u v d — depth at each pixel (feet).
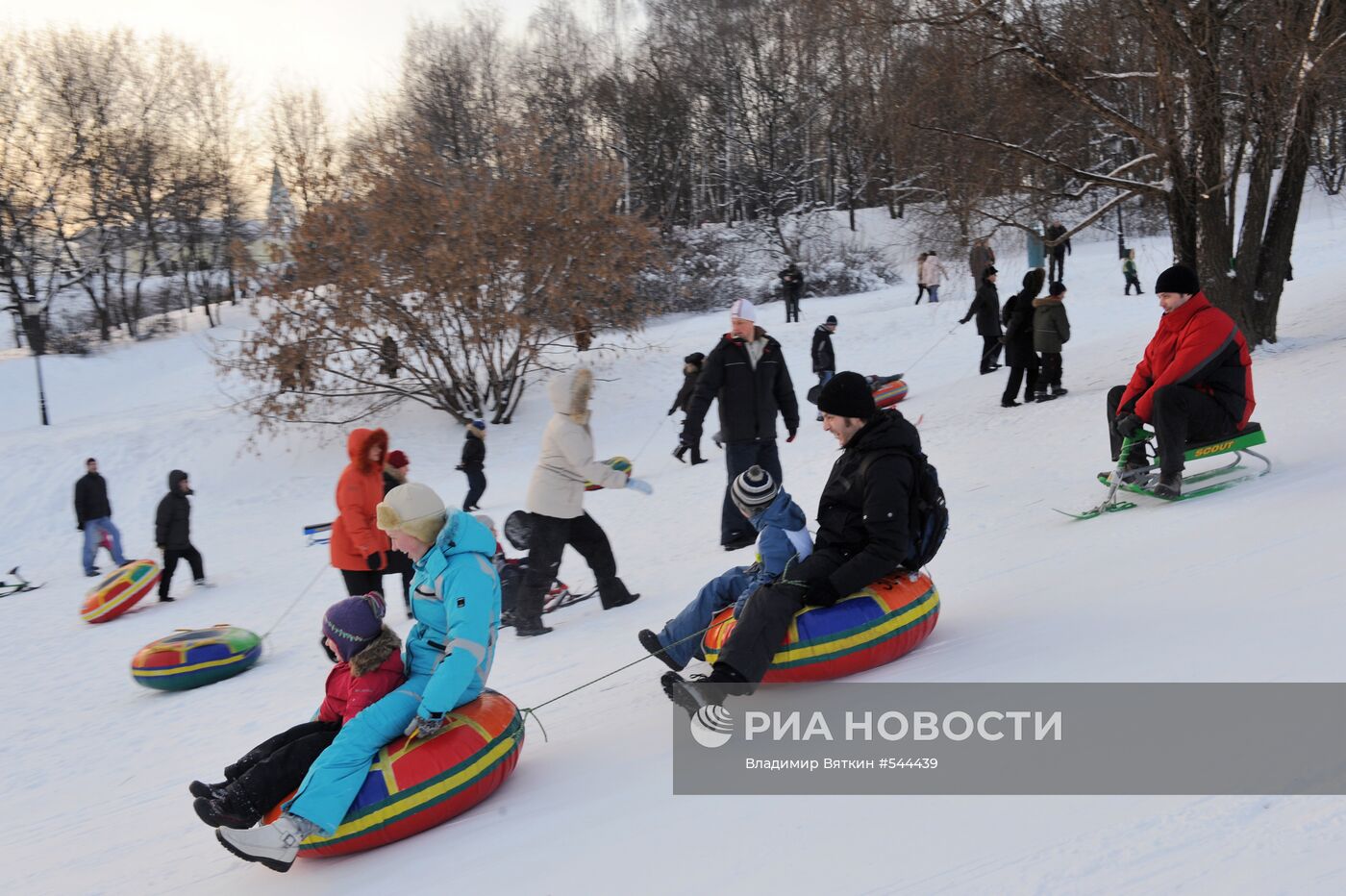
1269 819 10.08
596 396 79.61
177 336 136.87
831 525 16.56
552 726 17.46
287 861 12.96
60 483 66.90
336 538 27.84
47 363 115.34
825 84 57.06
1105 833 10.36
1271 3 43.19
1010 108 49.32
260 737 21.66
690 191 170.09
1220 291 48.37
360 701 13.93
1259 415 33.32
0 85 122.31
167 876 14.47
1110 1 46.60
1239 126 47.03
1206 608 16.48
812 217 150.41
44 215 128.67
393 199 72.64
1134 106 49.88
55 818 18.60
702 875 10.93
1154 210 56.03
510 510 50.39
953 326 88.89
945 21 47.47
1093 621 16.94
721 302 127.34
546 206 74.49
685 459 56.70
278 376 71.26
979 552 24.09
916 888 9.92
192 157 146.72
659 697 17.85
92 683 30.73
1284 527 20.38
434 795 13.66
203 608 39.70
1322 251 98.27
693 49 166.09
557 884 11.36
